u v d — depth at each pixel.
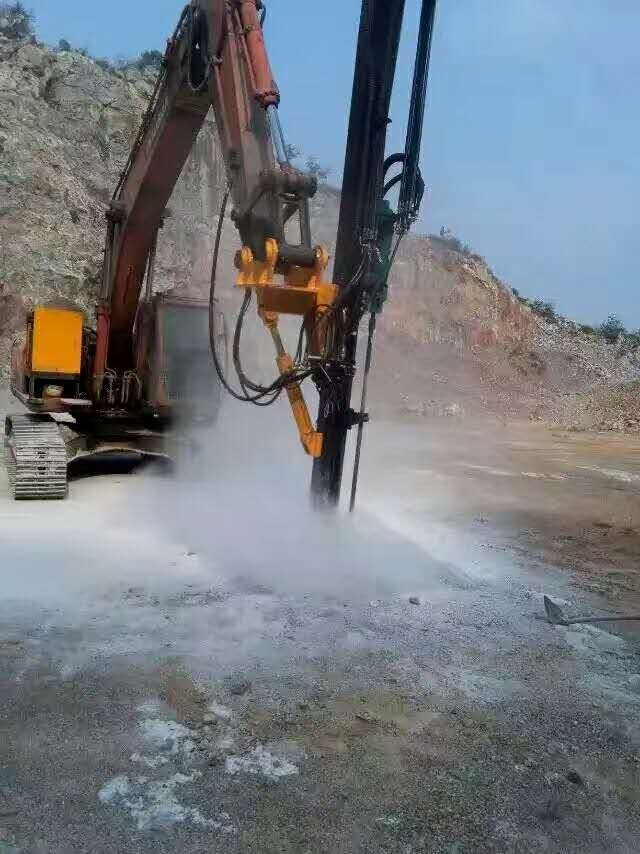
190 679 4.71
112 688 4.55
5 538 7.81
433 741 4.12
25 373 11.79
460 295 45.09
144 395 11.62
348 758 3.92
